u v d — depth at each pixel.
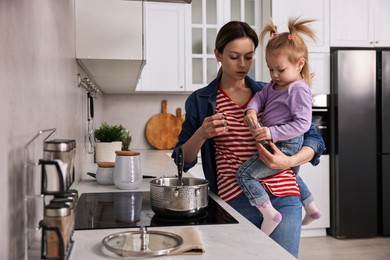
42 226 0.70
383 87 3.68
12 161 0.75
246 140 1.49
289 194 1.47
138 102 4.00
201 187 1.12
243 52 1.42
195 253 0.80
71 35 1.67
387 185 3.71
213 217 1.12
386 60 3.68
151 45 3.66
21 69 0.82
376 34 3.85
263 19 3.84
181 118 4.05
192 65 3.76
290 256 0.79
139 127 4.01
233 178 1.50
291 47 1.50
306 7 3.75
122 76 2.51
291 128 1.44
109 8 1.81
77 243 0.88
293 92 1.50
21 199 0.82
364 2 3.82
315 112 3.79
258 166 1.45
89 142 2.48
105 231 0.99
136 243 0.85
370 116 3.70
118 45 1.82
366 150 3.71
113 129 2.74
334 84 3.72
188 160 1.53
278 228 1.44
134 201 1.36
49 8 1.15
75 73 1.80
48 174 0.74
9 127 0.73
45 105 1.08
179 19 3.68
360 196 3.70
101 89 3.50
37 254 0.83
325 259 3.17
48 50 1.13
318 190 3.76
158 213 1.12
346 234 3.70
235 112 1.52
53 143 0.78
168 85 3.70
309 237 3.79
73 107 1.72
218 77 1.58
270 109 1.55
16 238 0.79
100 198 1.41
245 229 1.00
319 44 3.77
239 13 3.82
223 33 1.44
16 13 0.79
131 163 1.60
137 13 1.82
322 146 1.54
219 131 1.37
